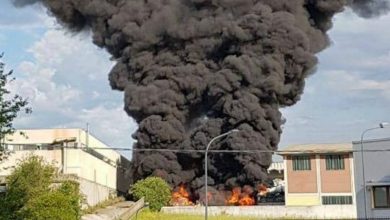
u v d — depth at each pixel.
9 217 22.03
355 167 40.28
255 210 53.88
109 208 51.91
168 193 58.00
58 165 46.34
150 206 55.69
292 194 61.34
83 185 47.16
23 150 46.38
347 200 60.09
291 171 61.59
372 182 39.22
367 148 39.72
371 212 39.19
